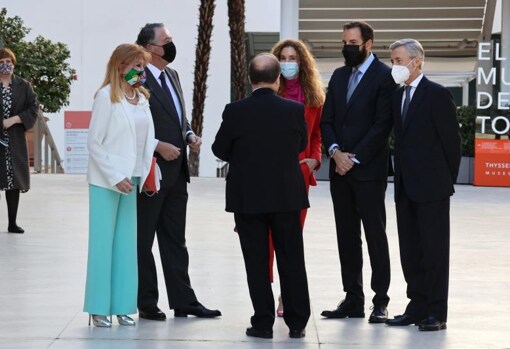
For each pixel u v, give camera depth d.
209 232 26.58
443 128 15.05
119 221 15.20
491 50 45.41
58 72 50.09
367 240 15.88
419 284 15.50
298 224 14.60
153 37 15.91
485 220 30.97
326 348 13.93
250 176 14.39
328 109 16.12
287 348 13.91
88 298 15.08
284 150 14.43
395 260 22.34
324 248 24.02
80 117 50.62
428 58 53.84
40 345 13.87
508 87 45.50
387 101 15.76
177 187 16.14
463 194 40.44
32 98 24.91
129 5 68.62
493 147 44.88
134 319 15.81
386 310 15.92
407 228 15.51
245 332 14.89
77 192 37.19
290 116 14.48
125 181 14.70
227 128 14.57
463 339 14.55
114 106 14.75
